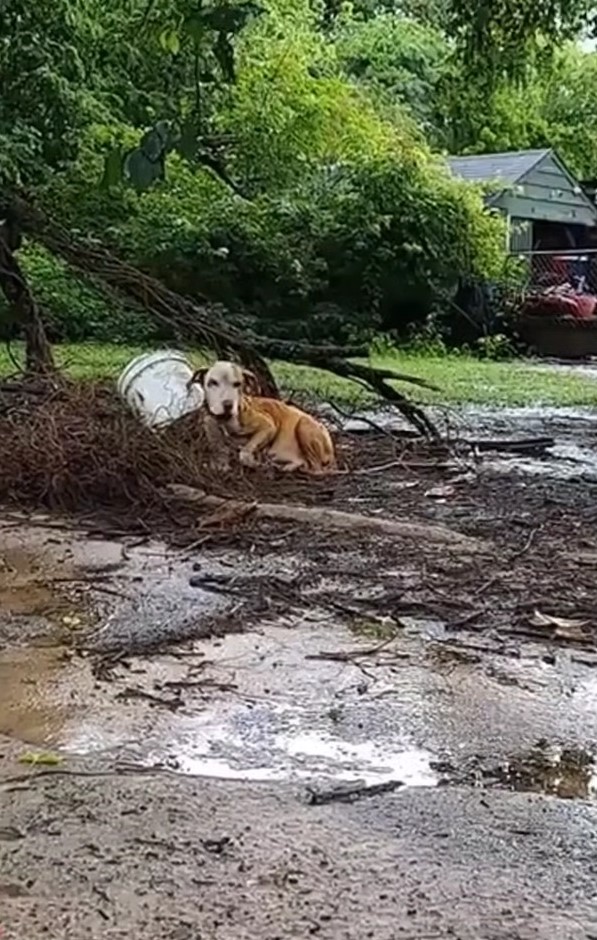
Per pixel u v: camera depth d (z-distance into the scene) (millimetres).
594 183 29734
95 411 7141
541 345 20391
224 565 5219
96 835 2559
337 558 5363
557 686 3736
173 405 7262
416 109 29062
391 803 2781
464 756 3141
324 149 19453
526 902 2295
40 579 4961
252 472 7277
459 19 12211
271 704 3498
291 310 18297
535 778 3002
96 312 16391
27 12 9664
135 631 4219
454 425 10344
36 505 6441
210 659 3918
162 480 6609
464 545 5652
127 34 10336
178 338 10219
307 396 11305
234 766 3023
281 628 4297
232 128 18406
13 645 4043
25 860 2434
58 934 2137
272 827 2615
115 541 5707
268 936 2143
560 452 9016
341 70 27047
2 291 9398
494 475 7824
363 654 4000
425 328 19594
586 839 2604
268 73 18734
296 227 18391
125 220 16812
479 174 25531
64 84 10367
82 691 3574
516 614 4508
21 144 11188
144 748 3129
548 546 5672
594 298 22031
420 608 4566
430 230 18906
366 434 9484
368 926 2184
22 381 8180
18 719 3332
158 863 2424
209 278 17641
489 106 16406
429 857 2482
